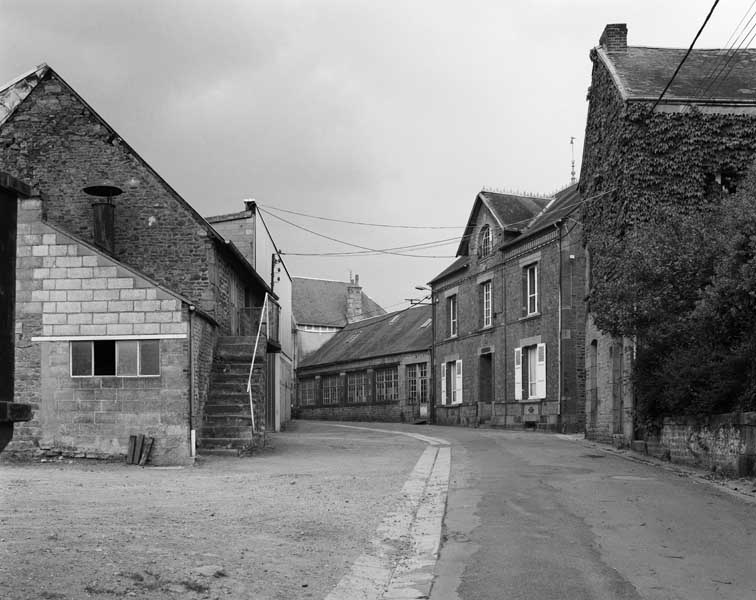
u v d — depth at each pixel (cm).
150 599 617
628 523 1002
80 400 1767
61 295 1794
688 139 2261
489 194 3847
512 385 3534
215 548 813
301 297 7025
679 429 1756
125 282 1789
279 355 3450
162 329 1777
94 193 2136
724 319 1552
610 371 2398
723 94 2338
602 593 677
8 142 2230
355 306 7106
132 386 1764
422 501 1217
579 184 2834
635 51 2638
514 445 2311
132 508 1055
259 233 3016
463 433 3028
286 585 701
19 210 1806
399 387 4884
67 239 1802
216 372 2070
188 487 1319
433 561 819
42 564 686
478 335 3900
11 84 2239
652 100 2266
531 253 3403
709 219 1819
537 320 3331
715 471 1545
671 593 675
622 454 2008
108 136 2236
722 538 906
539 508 1124
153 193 2219
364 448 2222
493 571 763
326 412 5828
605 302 1816
